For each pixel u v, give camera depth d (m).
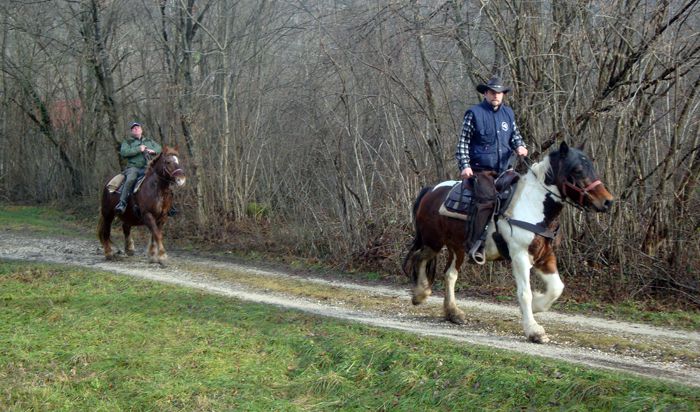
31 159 27.33
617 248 10.81
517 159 8.71
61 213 24.14
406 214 13.34
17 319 9.46
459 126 13.24
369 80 14.32
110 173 23.41
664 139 11.16
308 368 7.43
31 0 23.25
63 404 6.84
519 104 11.83
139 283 11.46
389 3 12.59
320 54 15.27
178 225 18.55
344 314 9.73
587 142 11.31
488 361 6.82
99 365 7.62
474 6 12.15
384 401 6.56
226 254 15.88
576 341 7.95
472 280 11.76
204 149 18.81
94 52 20.88
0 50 26.83
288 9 19.00
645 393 5.65
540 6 11.66
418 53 13.31
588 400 5.80
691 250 10.45
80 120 25.12
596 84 11.53
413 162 13.18
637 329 8.62
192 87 18.47
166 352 7.96
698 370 6.81
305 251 15.06
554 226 7.77
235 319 9.06
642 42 10.48
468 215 8.14
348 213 14.23
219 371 7.38
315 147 16.08
